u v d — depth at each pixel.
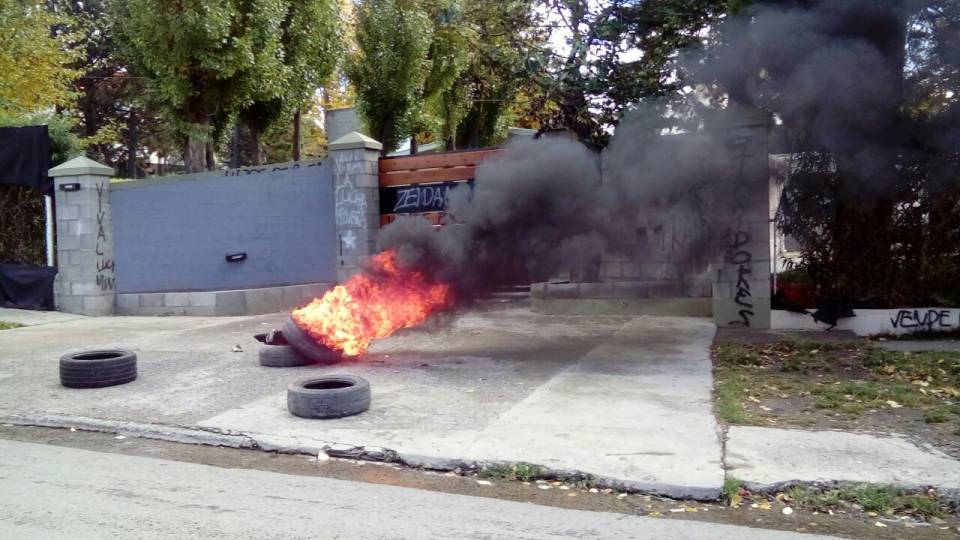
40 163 11.74
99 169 11.54
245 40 11.92
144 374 6.96
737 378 6.34
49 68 15.53
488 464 4.39
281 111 14.79
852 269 8.50
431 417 5.35
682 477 4.09
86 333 9.54
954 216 8.01
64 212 11.48
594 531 3.54
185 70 11.96
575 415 5.31
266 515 3.72
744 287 8.91
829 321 8.54
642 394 5.88
